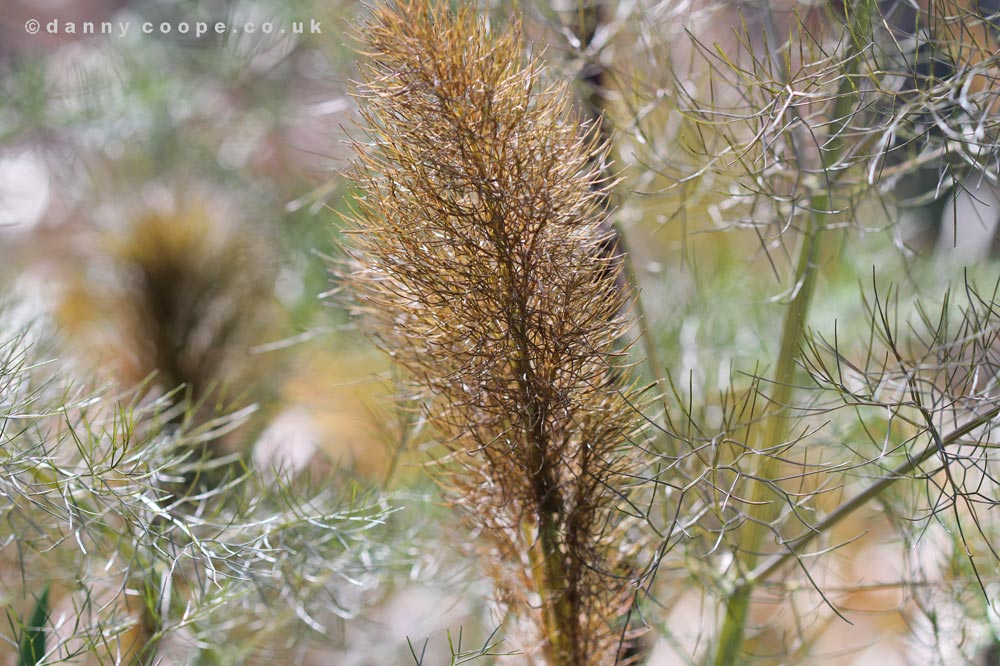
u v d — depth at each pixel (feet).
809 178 3.15
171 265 3.60
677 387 3.45
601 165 2.99
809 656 3.32
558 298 2.94
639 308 3.24
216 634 3.27
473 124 2.90
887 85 3.15
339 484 3.48
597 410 2.98
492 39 2.92
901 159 3.34
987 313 3.02
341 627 3.44
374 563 3.32
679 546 3.23
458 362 2.98
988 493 3.45
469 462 3.04
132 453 3.14
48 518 3.20
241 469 3.49
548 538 3.01
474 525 3.07
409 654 3.54
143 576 3.12
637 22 3.29
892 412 2.99
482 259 2.93
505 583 3.09
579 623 3.05
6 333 3.31
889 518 3.26
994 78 2.99
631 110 3.22
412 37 2.90
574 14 3.31
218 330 3.61
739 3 3.19
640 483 3.07
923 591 3.29
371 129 2.95
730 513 3.21
